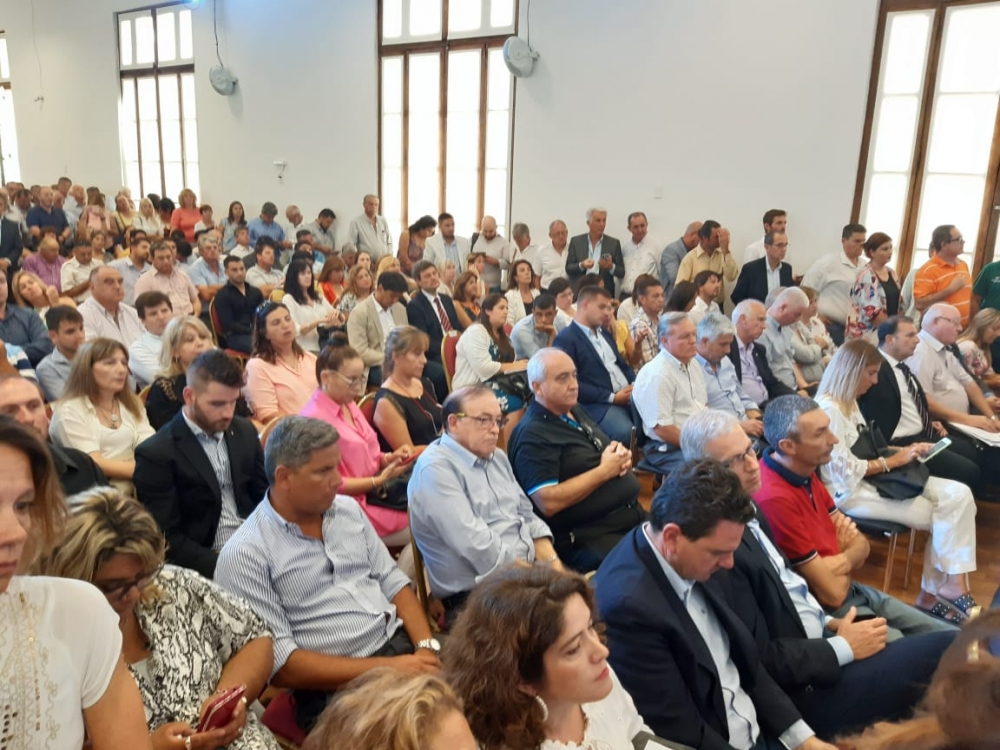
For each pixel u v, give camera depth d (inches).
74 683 39.9
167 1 389.4
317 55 338.6
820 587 84.3
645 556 65.3
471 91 295.9
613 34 252.1
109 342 105.1
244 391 128.0
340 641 71.6
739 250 240.4
